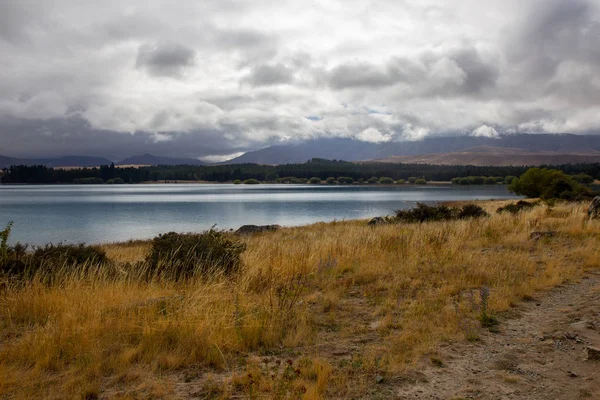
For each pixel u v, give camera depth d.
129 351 4.46
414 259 9.51
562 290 6.66
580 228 12.74
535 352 4.31
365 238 12.67
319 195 123.19
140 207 75.62
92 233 39.22
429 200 87.81
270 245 12.94
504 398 3.41
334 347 4.73
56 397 3.59
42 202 89.69
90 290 6.85
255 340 4.82
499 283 7.06
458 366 4.07
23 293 6.61
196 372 4.18
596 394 3.36
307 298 6.86
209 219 53.38
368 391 3.61
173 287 7.46
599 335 4.61
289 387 3.65
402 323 5.41
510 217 16.80
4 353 4.43
